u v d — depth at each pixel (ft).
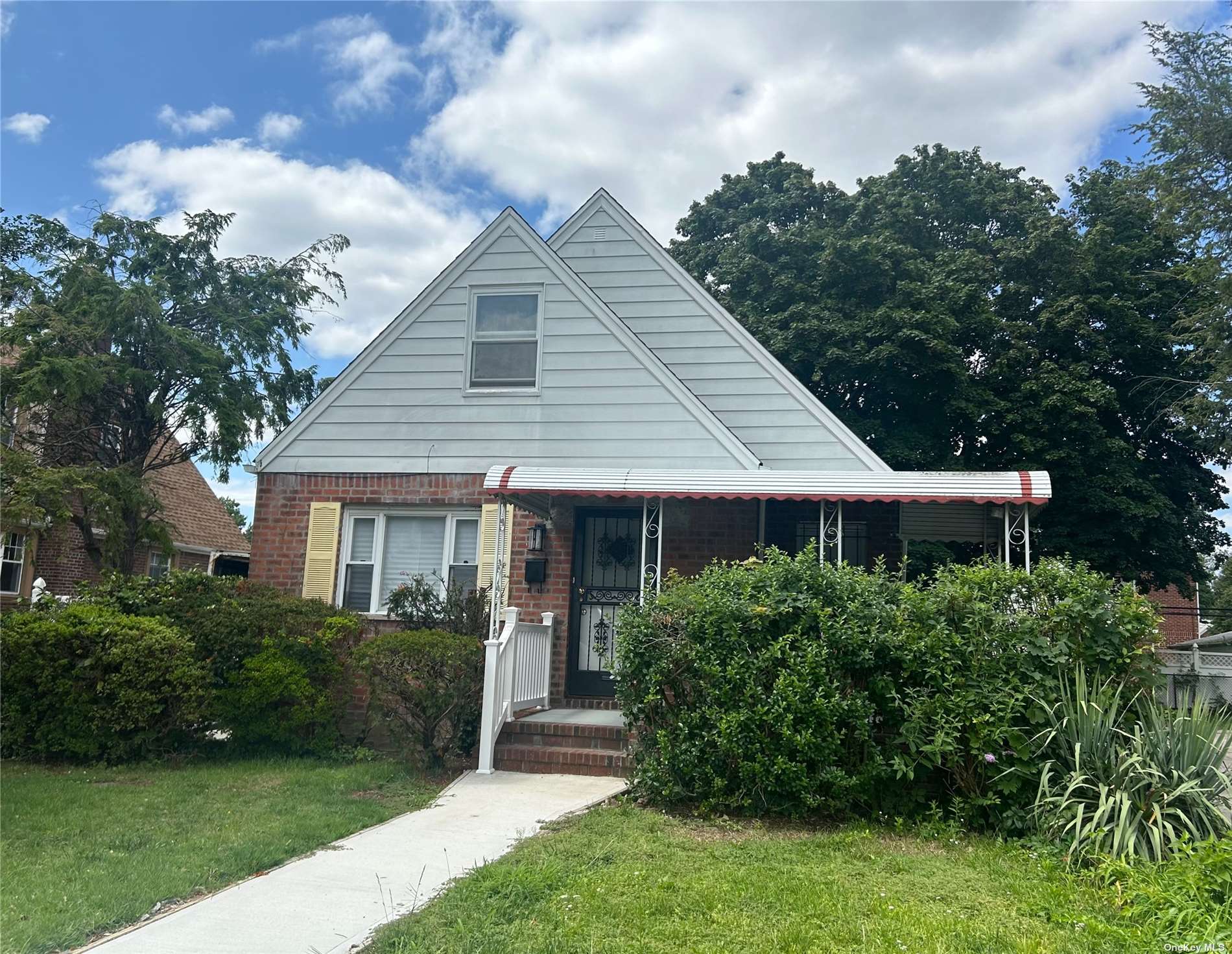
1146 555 66.39
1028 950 14.89
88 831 22.39
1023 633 24.07
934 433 64.49
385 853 20.75
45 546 62.64
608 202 45.03
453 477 39.68
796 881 18.49
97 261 55.52
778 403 41.11
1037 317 65.98
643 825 23.03
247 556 77.46
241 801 25.70
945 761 23.97
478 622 34.06
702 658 24.90
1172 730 21.62
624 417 39.09
